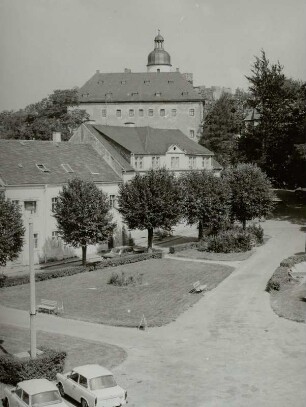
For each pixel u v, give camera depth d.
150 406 20.44
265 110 84.69
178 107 122.94
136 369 24.36
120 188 54.00
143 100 123.50
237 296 37.09
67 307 35.53
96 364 22.78
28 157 54.00
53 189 52.31
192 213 57.91
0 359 22.81
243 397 21.22
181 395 21.48
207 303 35.59
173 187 52.72
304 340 27.78
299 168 80.75
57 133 61.81
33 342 23.12
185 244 56.12
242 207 60.97
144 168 70.00
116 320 32.31
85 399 19.97
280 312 32.72
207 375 23.56
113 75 129.75
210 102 139.88
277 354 25.94
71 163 57.78
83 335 29.52
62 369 23.41
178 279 42.78
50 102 104.62
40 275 43.12
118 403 19.84
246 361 25.16
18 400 19.25
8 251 38.34
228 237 54.41
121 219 60.59
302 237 60.78
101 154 63.62
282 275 40.25
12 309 35.16
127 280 41.59
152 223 51.75
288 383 22.48
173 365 24.84
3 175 49.09
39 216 50.94
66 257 53.94
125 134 71.94
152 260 51.06
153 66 136.88
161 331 30.12
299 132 81.50
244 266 47.12
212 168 82.50
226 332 29.56
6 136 94.69
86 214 45.31
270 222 73.31
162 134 77.56
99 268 47.34
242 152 88.75
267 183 61.69
